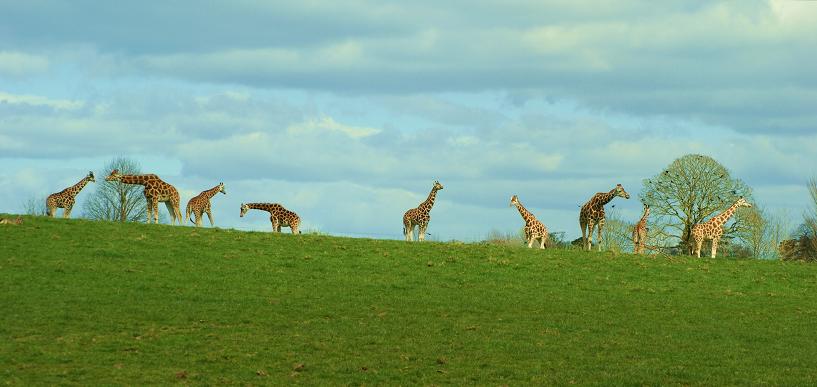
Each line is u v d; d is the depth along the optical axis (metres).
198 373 44.38
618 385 43.47
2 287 58.41
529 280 69.44
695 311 61.75
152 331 51.41
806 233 126.12
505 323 56.44
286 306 58.75
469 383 43.97
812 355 49.94
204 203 89.12
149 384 42.47
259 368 45.56
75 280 61.09
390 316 57.31
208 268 66.81
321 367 45.94
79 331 50.56
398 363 46.91
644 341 52.56
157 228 77.00
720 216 84.81
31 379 42.47
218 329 52.66
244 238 76.25
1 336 48.97
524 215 84.94
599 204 83.81
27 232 72.00
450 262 73.31
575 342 52.09
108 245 70.19
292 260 70.81
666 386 43.53
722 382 44.25
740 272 75.12
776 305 64.88
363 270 69.56
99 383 42.28
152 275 63.75
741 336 54.56
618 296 65.62
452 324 55.66
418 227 88.00
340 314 57.41
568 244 113.38
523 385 43.72
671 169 118.62
